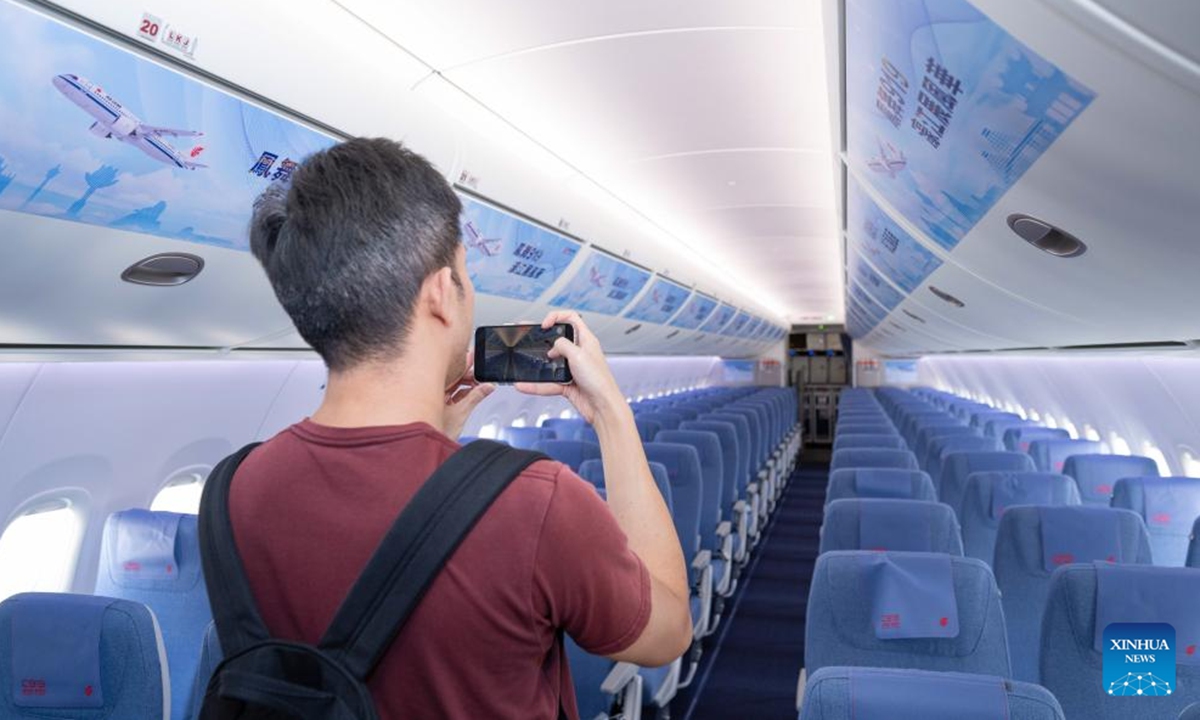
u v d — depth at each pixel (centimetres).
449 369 78
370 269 67
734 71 298
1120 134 136
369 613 61
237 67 189
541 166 428
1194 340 323
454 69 294
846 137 277
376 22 253
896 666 218
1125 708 204
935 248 329
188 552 281
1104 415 690
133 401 309
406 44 271
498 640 63
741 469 716
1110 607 203
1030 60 131
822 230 636
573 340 86
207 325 273
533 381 86
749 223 604
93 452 298
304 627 64
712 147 399
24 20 144
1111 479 441
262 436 393
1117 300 254
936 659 216
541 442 498
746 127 366
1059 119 145
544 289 457
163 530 281
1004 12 122
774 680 462
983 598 214
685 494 472
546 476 67
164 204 200
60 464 288
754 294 1215
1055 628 208
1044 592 293
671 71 298
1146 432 606
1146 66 111
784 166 436
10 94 151
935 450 575
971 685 133
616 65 291
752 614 585
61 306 220
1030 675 295
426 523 62
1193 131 121
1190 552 288
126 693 178
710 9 246
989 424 796
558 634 72
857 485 380
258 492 69
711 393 1383
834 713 135
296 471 69
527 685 66
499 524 64
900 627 215
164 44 169
